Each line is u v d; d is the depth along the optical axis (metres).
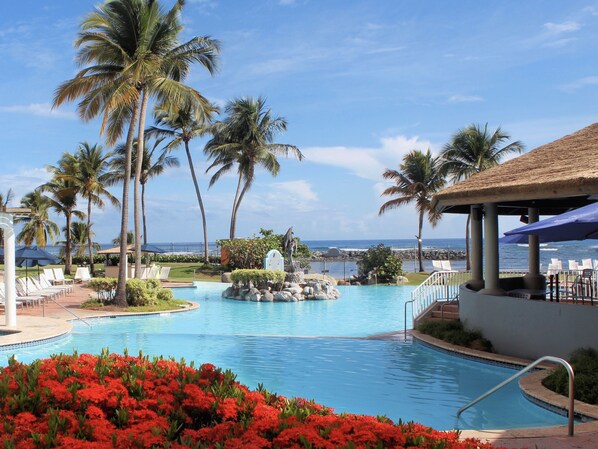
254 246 41.12
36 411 4.80
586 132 14.55
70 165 45.25
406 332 16.27
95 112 22.02
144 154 49.38
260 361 12.67
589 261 25.70
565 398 8.47
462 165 40.09
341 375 11.34
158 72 22.81
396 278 36.88
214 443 4.21
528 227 11.00
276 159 46.50
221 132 45.78
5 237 15.53
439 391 10.07
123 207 21.73
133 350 13.79
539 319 11.57
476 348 12.86
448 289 18.22
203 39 23.31
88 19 20.47
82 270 37.25
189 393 5.10
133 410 4.87
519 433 6.53
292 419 4.49
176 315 21.48
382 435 4.29
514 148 39.91
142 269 38.25
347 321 20.22
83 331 17.12
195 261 53.00
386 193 44.38
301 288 28.31
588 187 9.96
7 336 14.01
